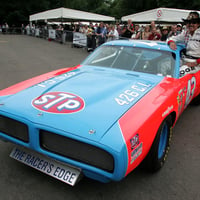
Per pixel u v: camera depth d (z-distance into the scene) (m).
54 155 2.01
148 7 37.69
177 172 2.73
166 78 3.11
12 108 2.21
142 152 2.05
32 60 9.82
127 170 1.87
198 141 3.55
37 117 2.05
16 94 2.48
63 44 17.36
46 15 21.23
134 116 2.08
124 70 3.27
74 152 1.93
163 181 2.54
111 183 2.45
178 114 3.10
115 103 2.25
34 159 2.33
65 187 2.34
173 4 26.12
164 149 2.73
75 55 11.86
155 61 3.31
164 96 2.54
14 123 2.17
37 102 2.26
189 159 3.03
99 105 2.20
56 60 10.05
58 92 2.46
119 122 1.97
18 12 38.62
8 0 39.44
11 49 13.35
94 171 1.86
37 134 2.02
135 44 3.62
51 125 1.96
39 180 2.40
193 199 2.31
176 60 3.38
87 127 1.91
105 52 3.69
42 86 2.65
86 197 2.23
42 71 7.70
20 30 35.19
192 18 3.75
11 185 2.31
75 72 3.19
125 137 1.83
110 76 3.00
